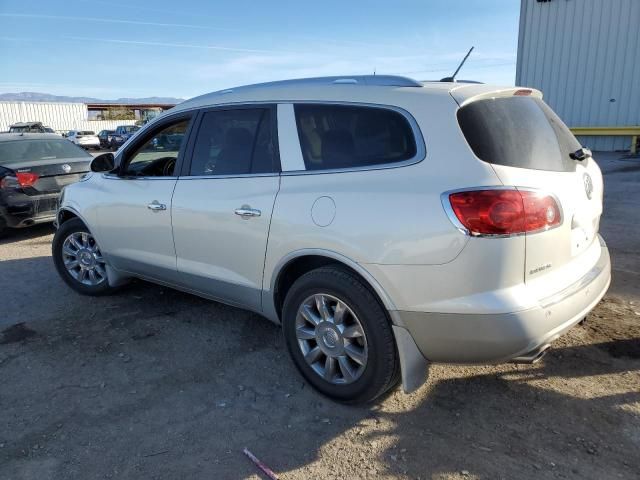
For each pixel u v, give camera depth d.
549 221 2.63
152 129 4.20
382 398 3.19
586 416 2.94
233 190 3.46
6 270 5.95
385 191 2.78
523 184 2.57
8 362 3.74
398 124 2.88
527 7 17.30
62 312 4.63
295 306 3.20
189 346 3.94
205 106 3.83
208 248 3.66
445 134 2.71
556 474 2.51
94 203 4.54
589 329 3.95
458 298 2.59
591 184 3.17
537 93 3.25
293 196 3.13
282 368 3.59
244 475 2.58
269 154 3.37
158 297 4.93
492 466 2.58
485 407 3.06
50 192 7.61
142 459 2.70
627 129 15.87
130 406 3.17
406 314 2.74
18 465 2.67
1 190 7.29
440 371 3.47
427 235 2.61
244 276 3.48
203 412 3.10
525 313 2.53
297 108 3.30
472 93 2.82
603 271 3.13
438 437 2.82
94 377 3.52
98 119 58.78
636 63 16.17
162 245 4.02
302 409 3.11
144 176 4.18
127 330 4.23
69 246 4.99
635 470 2.52
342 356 3.05
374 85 3.09
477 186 2.54
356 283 2.89
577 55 16.92
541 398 3.12
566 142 3.20
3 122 45.12
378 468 2.60
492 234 2.50
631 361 3.49
